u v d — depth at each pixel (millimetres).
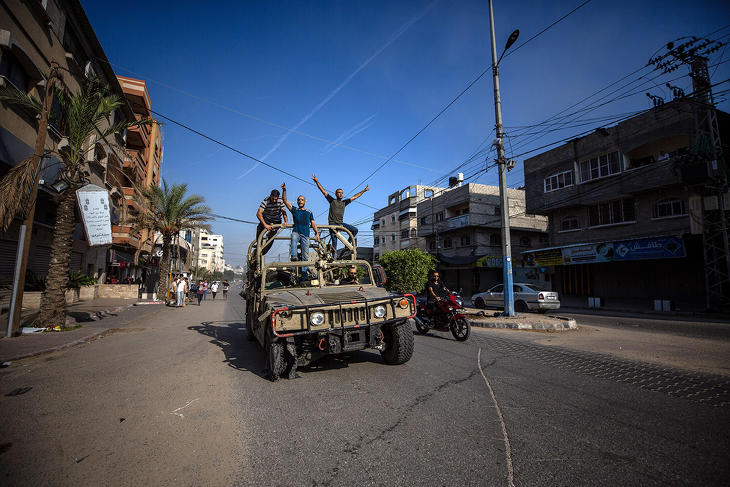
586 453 2719
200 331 9938
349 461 2619
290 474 2438
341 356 6254
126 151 21047
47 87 8656
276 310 4449
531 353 6625
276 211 7418
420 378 4859
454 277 35281
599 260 20438
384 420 3400
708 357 6188
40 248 14711
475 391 4270
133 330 10031
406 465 2555
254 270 7371
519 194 34750
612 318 14008
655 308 16641
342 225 6863
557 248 23328
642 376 4949
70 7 14297
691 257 17938
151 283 33875
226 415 3553
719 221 15445
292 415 3547
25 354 6191
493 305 17562
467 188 32500
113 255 24750
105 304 17688
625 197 20547
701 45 10219
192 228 23875
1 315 11156
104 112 9641
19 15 10945
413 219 43625
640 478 2357
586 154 22453
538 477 2375
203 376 5035
